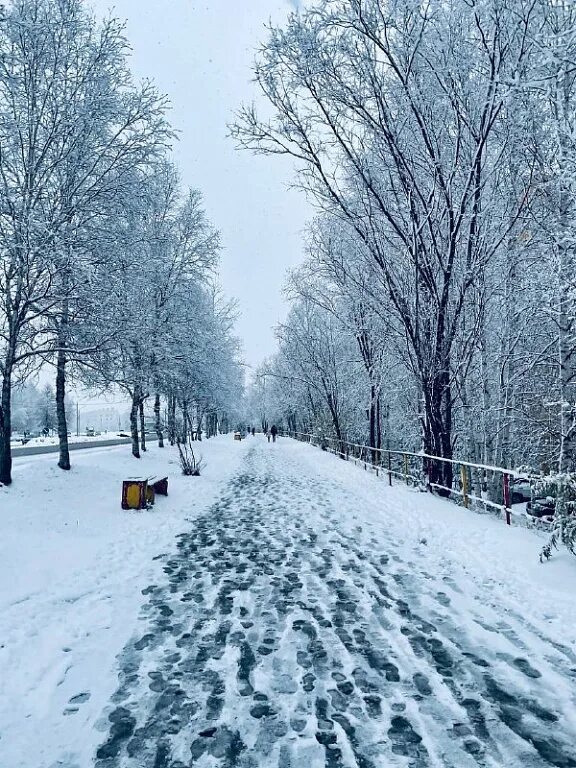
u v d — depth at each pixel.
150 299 17.53
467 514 9.75
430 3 9.01
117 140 13.19
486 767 2.88
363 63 9.93
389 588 5.94
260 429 105.94
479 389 17.14
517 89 8.40
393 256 13.10
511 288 13.17
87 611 5.37
